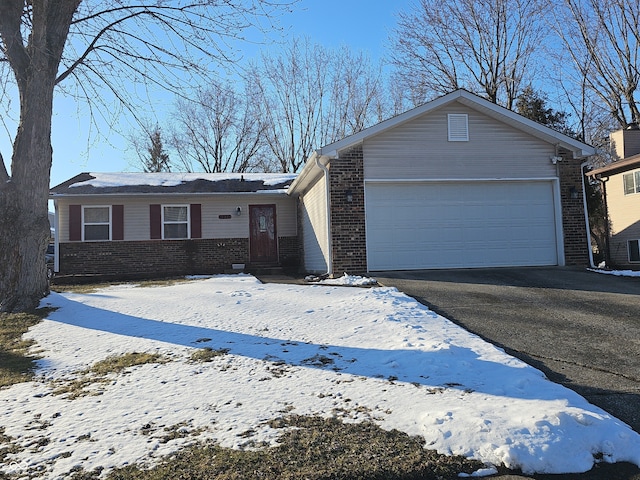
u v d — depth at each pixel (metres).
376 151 12.14
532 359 5.53
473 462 3.26
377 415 3.96
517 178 12.60
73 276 14.67
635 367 5.17
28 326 7.67
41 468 3.26
